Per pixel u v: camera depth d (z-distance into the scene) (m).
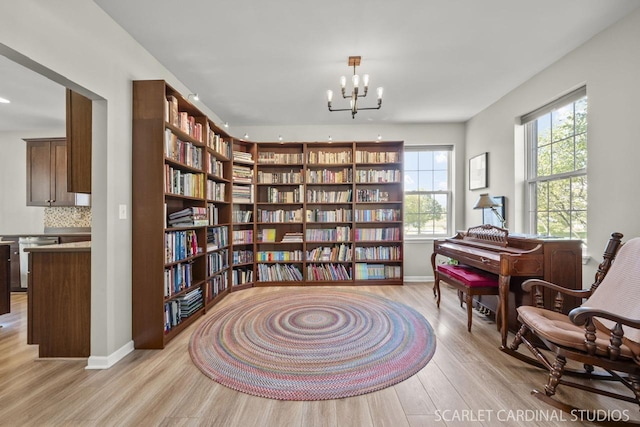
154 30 2.18
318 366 1.93
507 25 2.14
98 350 1.95
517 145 3.23
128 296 2.17
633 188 2.02
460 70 2.82
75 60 1.73
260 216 4.23
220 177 3.49
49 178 4.14
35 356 2.10
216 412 1.49
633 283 1.58
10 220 4.38
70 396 1.62
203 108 3.69
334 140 4.49
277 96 3.44
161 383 1.75
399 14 2.02
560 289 1.91
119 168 2.09
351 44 2.39
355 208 4.28
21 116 3.71
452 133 4.42
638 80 1.98
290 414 1.48
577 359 1.42
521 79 3.01
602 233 2.24
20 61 1.49
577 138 2.59
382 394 1.64
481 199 2.97
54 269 2.06
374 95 3.39
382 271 4.22
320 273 4.20
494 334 2.44
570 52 2.51
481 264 2.45
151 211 2.21
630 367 1.33
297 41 2.35
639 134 1.98
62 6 1.64
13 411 1.49
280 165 4.32
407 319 2.79
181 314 2.62
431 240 4.40
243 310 3.07
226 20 2.08
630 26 2.01
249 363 1.97
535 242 2.27
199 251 2.96
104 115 1.98
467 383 1.74
